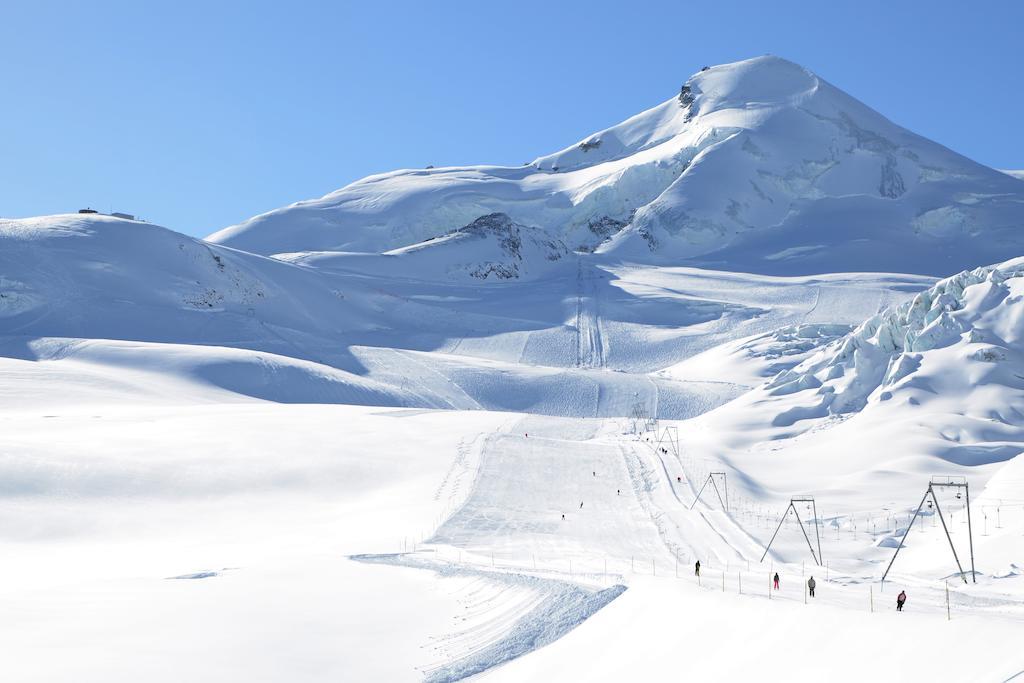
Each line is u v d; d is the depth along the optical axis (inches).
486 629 1726.1
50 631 1619.1
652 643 1368.1
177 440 3816.4
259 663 1488.7
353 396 6250.0
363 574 2239.2
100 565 2356.1
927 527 2723.9
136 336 7578.7
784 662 1107.3
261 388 6102.4
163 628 1668.3
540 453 4008.4
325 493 3351.4
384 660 1553.9
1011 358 4224.9
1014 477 2642.7
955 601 1676.9
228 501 3171.8
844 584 1987.0
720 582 1903.3
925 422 3895.2
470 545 2647.6
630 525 2913.4
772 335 7731.3
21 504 2908.5
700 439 4421.8
